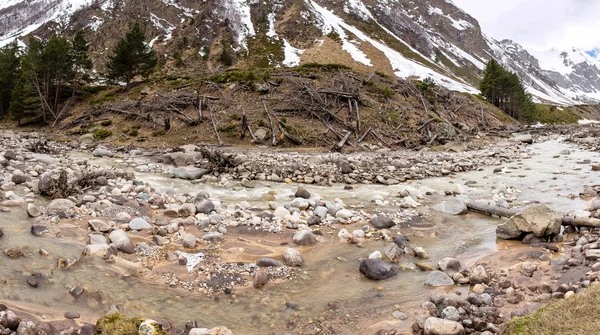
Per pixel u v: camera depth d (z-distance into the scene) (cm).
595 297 443
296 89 3953
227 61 9438
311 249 846
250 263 752
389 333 521
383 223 1010
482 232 955
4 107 5350
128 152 2617
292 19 12119
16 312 494
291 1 13375
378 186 1596
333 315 578
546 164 1988
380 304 607
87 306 557
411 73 10156
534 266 666
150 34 10744
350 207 1216
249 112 3559
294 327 547
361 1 16900
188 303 600
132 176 1566
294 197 1335
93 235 783
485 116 5141
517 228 864
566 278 618
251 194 1401
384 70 10031
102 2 13425
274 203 1184
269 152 2681
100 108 4081
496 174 1791
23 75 4631
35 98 4447
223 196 1359
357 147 3042
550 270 664
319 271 732
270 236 921
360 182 1680
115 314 495
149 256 754
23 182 1172
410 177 1775
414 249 816
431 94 4903
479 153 2605
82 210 963
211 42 10556
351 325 550
